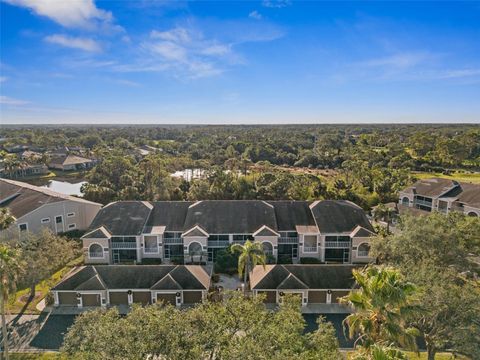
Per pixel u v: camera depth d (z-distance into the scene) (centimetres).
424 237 3375
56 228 5472
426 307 2223
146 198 6638
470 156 12556
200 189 6412
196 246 4491
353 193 6856
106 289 3566
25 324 3284
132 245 4525
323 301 3641
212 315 2070
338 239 4509
